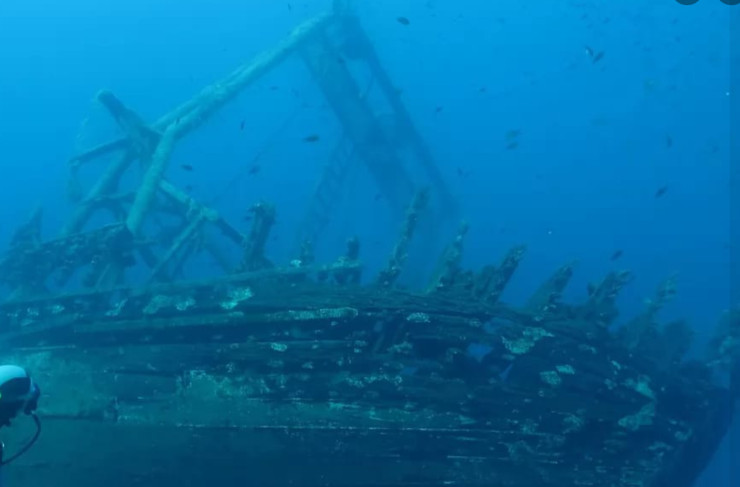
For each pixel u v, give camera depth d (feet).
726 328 25.89
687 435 19.38
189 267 65.21
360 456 16.99
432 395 17.56
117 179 35.27
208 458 17.38
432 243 61.00
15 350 22.16
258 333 19.22
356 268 20.75
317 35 47.62
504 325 18.70
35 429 18.81
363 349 18.29
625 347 20.26
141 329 20.29
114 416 18.63
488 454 17.16
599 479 17.04
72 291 23.12
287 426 17.34
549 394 17.90
